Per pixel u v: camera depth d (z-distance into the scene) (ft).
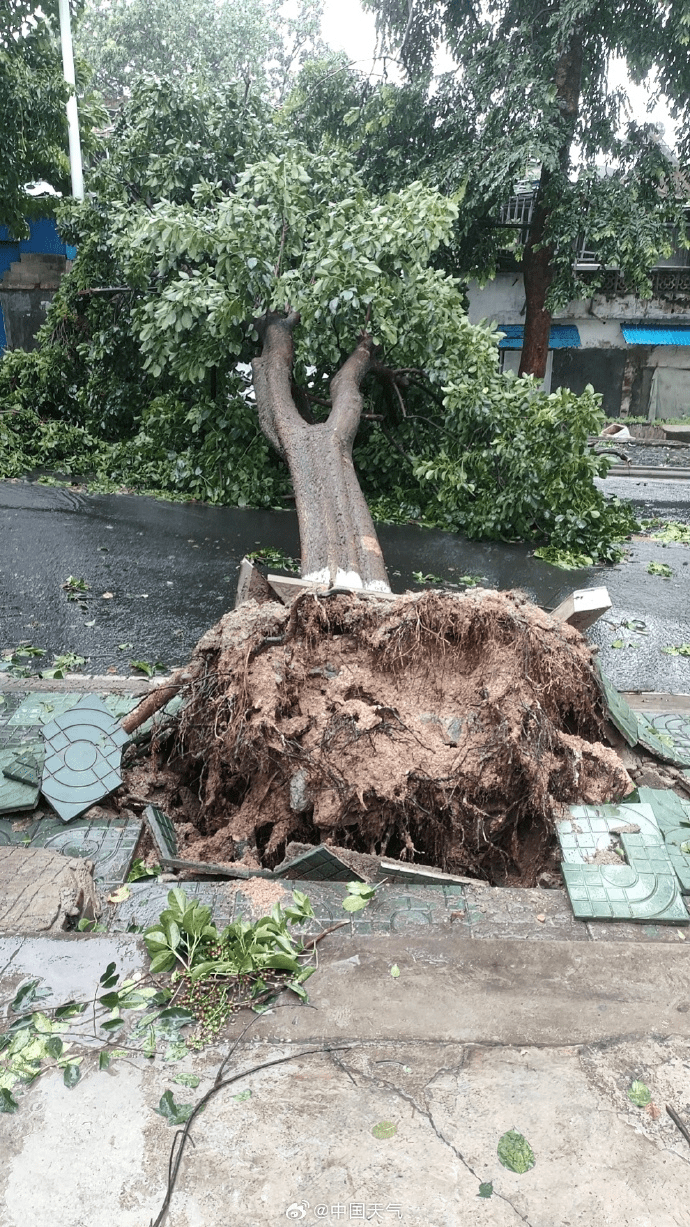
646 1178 8.59
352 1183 8.47
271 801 15.62
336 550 27.91
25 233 68.23
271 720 15.12
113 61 111.04
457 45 64.18
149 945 11.39
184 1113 9.20
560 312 84.94
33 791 15.70
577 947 11.96
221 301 36.47
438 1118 9.20
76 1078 9.59
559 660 16.78
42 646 25.50
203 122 44.75
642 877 13.39
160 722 17.58
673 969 11.58
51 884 12.69
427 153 63.98
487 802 15.05
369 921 12.51
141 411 49.42
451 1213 8.20
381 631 17.03
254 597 20.86
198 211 40.91
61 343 50.85
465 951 11.84
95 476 45.96
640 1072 9.87
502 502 38.27
